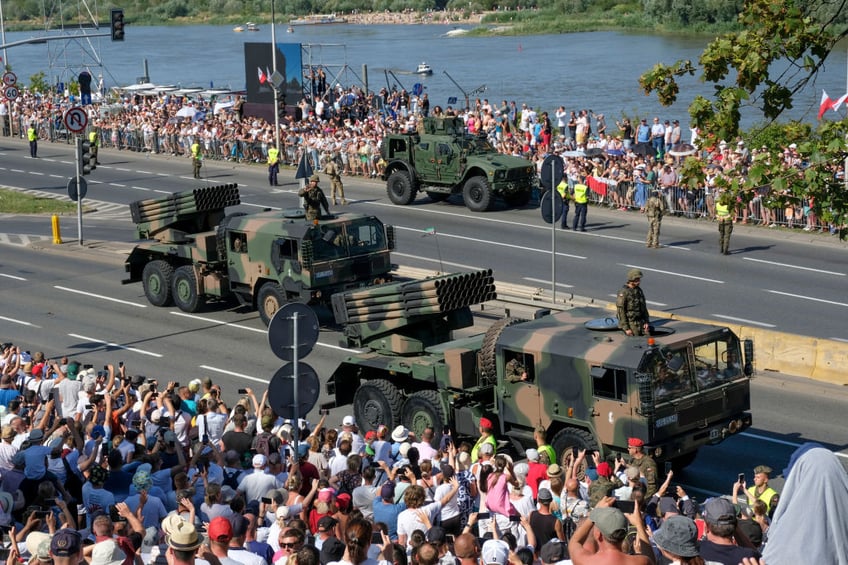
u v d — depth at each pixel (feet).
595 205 193.16
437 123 195.72
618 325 84.23
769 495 69.31
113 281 159.12
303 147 237.66
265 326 132.77
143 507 60.18
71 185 179.11
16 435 72.18
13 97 307.78
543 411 85.05
